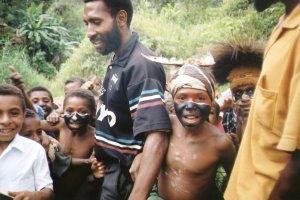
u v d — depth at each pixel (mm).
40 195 2379
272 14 6355
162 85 2264
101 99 2428
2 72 7961
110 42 2299
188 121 2002
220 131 2143
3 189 2383
